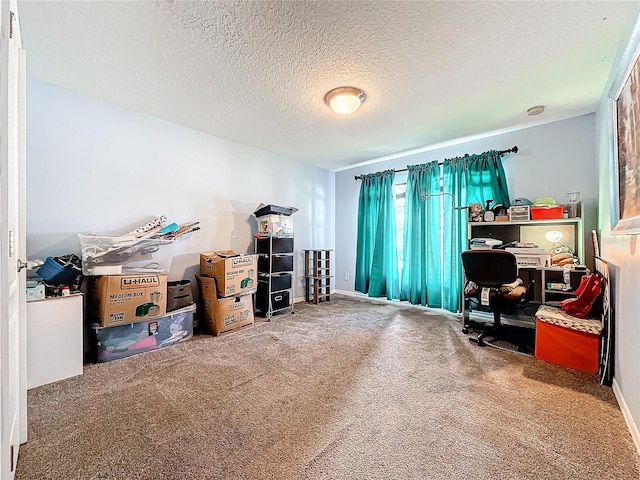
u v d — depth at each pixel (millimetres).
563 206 2812
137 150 2838
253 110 2756
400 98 2490
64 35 1732
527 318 3158
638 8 1381
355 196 5027
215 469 1211
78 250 2480
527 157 3238
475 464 1236
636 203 1354
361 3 1477
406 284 4195
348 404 1694
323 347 2598
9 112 1033
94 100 2562
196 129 3273
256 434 1430
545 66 2025
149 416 1571
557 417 1565
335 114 2828
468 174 3574
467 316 3199
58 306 1981
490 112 2791
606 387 1883
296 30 1677
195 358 2352
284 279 3789
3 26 899
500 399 1747
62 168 2404
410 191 4113
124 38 1761
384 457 1278
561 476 1172
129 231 2783
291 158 4473
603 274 2195
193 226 3082
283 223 3811
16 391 1243
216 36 1737
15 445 1192
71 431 1442
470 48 1829
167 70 2105
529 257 2838
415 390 1854
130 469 1208
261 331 3051
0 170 879
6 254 924
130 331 2396
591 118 2865
